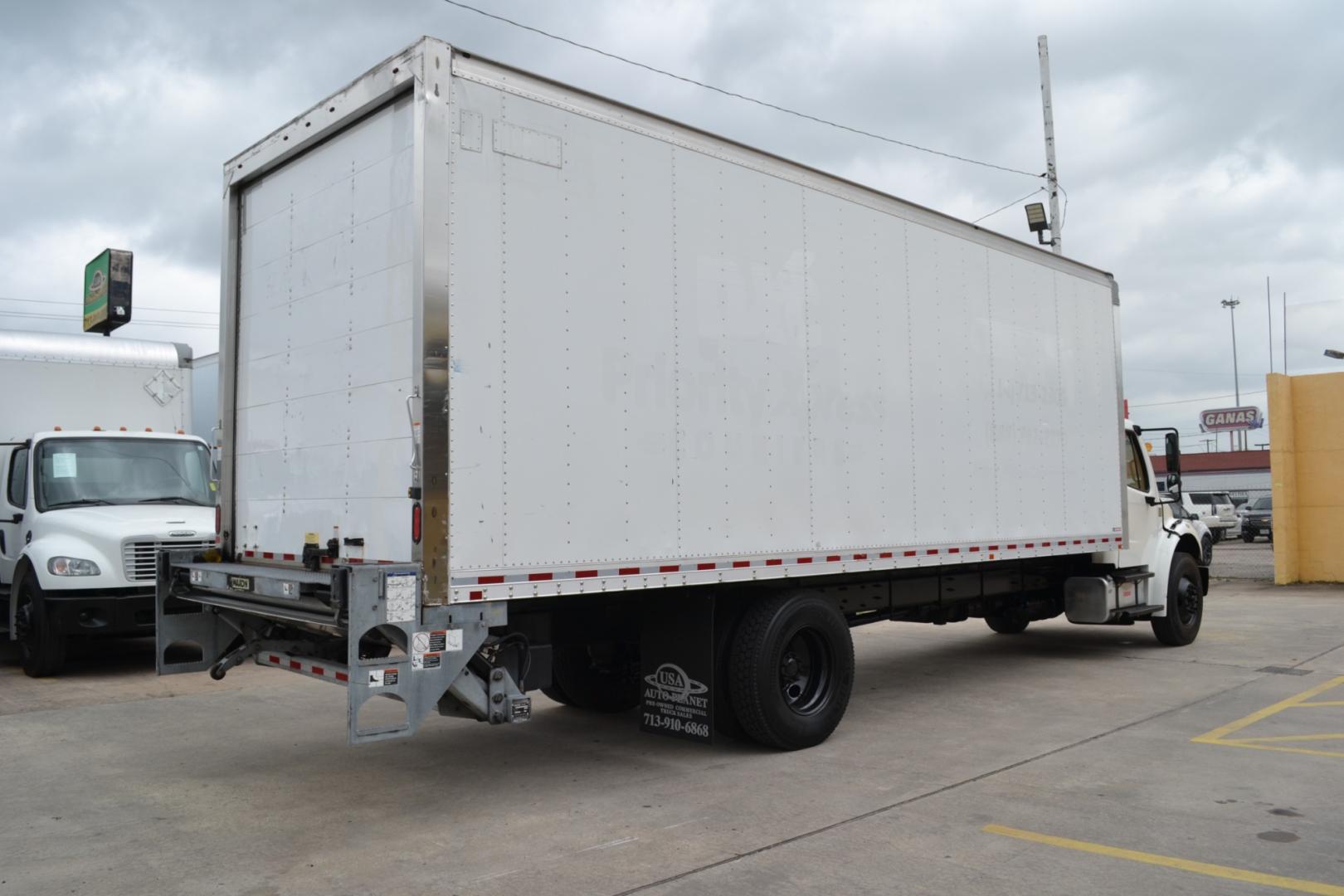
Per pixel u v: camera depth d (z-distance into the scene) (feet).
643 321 17.65
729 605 20.02
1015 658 32.94
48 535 32.14
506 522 15.48
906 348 23.35
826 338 21.27
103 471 34.68
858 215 22.31
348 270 17.13
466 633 15.10
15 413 35.68
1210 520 106.73
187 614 20.54
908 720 23.43
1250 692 26.30
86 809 17.02
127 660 34.55
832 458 21.18
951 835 15.06
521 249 15.93
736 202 19.53
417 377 14.62
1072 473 29.30
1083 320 30.53
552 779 18.60
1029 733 21.94
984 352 25.93
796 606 20.35
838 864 13.89
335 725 23.54
